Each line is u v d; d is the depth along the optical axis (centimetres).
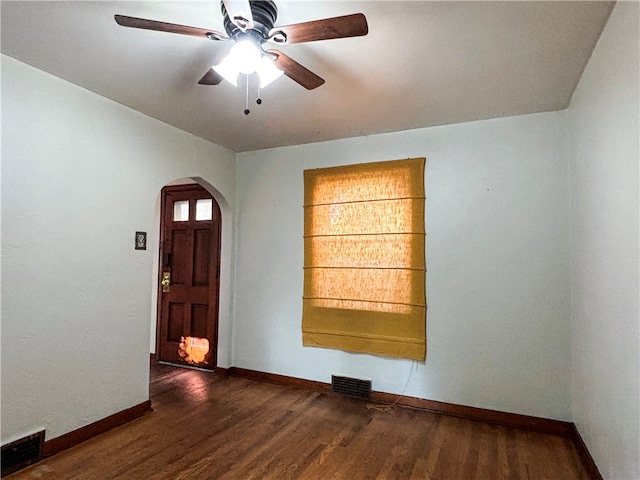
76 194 253
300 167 379
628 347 165
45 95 236
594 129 209
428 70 226
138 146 297
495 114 296
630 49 154
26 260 225
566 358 274
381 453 242
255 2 162
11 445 214
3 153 215
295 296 372
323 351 357
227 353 398
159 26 159
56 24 186
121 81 247
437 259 316
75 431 248
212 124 323
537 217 287
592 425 220
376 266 336
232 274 403
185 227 438
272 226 389
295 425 281
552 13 173
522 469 225
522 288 289
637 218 152
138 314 296
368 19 178
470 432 274
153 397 335
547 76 233
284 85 248
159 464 225
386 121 313
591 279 222
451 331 309
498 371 293
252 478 212
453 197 314
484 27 184
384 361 332
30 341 226
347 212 350
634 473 159
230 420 289
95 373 262
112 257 277
